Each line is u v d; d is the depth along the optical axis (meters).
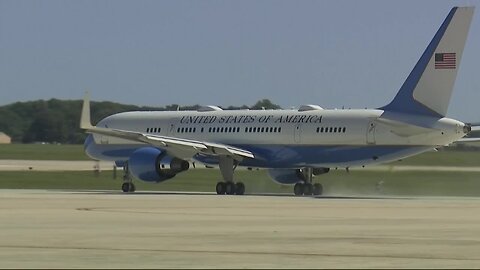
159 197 165.38
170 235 83.88
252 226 94.56
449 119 173.38
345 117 183.50
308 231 88.81
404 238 81.94
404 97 177.62
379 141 179.50
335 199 163.38
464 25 172.38
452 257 67.56
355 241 79.06
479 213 118.44
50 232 86.56
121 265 61.69
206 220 103.00
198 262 63.75
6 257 66.56
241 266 61.53
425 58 175.38
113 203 139.38
